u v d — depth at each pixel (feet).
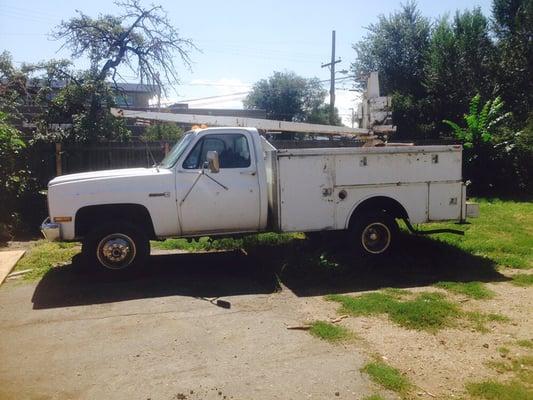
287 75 174.29
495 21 87.20
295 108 174.29
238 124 30.73
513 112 75.61
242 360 14.34
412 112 86.89
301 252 26.32
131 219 23.38
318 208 23.67
